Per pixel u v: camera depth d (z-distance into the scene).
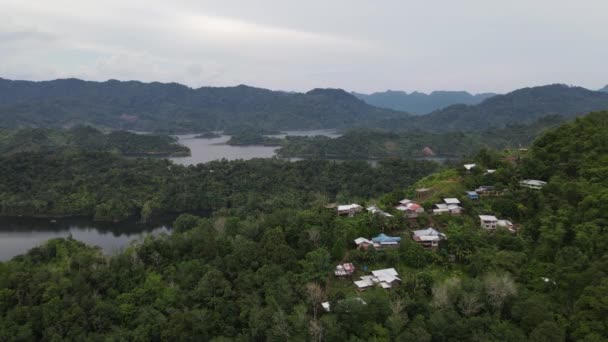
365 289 80.50
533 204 101.62
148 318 81.06
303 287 80.50
